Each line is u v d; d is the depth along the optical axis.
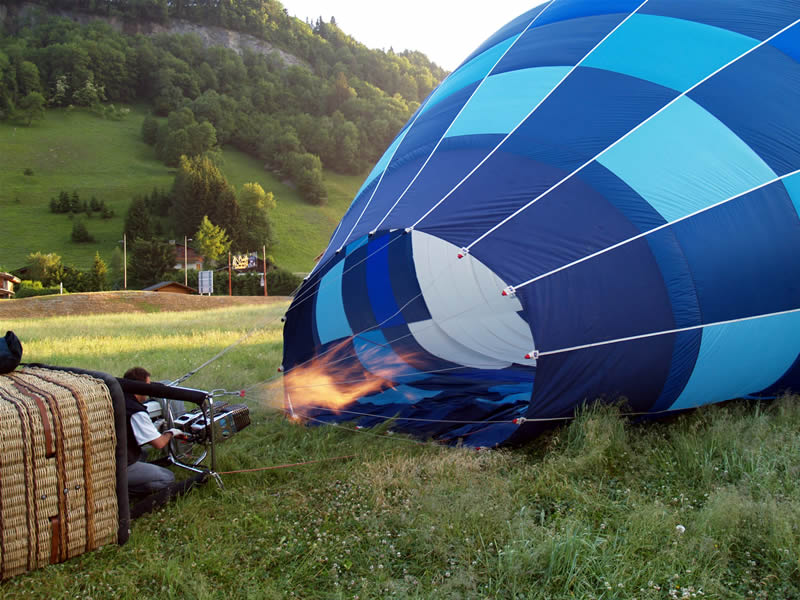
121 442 3.25
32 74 146.38
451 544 3.13
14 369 3.44
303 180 119.38
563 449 4.21
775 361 4.71
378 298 7.77
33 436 2.93
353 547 3.20
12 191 104.56
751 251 4.36
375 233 5.39
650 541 3.04
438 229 4.50
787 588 2.70
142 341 11.83
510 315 7.71
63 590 2.85
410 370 7.19
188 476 4.20
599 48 5.28
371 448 4.65
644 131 4.62
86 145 130.88
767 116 4.69
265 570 3.02
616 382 4.26
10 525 2.87
